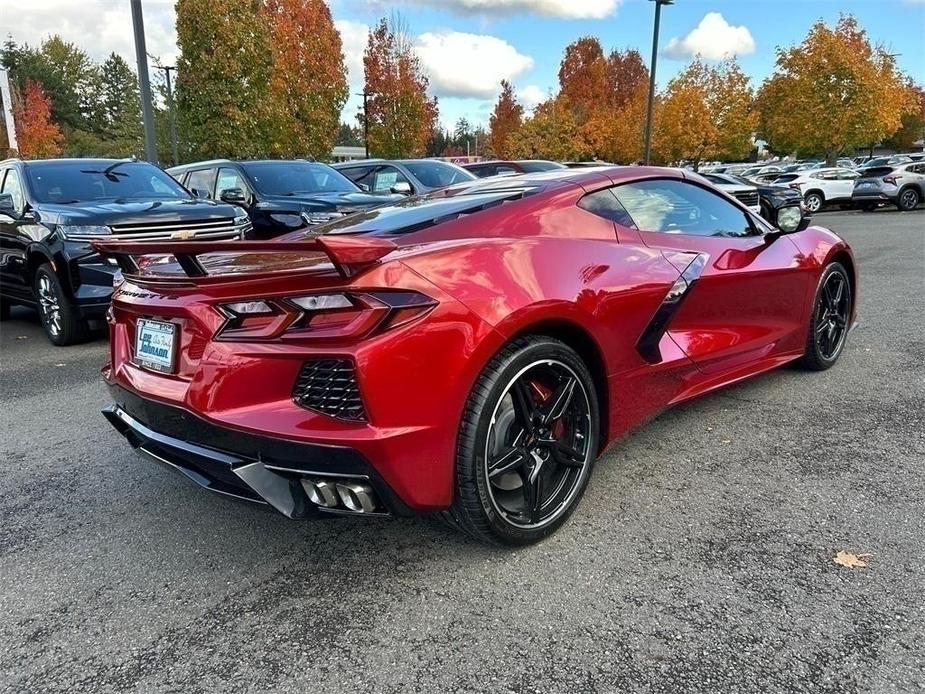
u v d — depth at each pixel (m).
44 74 62.94
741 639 2.01
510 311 2.29
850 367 4.57
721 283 3.35
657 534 2.61
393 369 2.07
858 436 3.44
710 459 3.25
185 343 2.34
